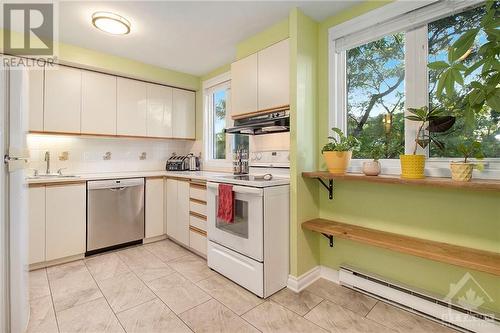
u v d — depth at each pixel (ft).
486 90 3.69
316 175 6.39
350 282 6.53
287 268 6.76
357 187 6.64
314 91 7.17
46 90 8.63
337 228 6.34
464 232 5.02
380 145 6.44
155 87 11.29
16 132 4.61
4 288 4.50
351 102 7.03
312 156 7.12
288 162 7.89
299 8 6.65
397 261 5.96
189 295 6.31
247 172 9.02
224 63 10.53
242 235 6.70
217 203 7.59
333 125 7.07
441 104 5.38
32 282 6.90
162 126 11.51
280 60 7.07
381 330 5.03
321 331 5.02
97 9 6.65
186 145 13.47
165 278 7.22
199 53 9.50
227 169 10.84
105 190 9.01
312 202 7.16
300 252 6.73
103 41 8.48
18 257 4.68
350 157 6.35
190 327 5.13
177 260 8.51
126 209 9.50
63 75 8.96
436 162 5.41
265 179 7.00
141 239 9.98
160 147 12.64
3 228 4.46
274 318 5.41
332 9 6.71
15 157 4.58
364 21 6.39
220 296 6.28
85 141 10.43
